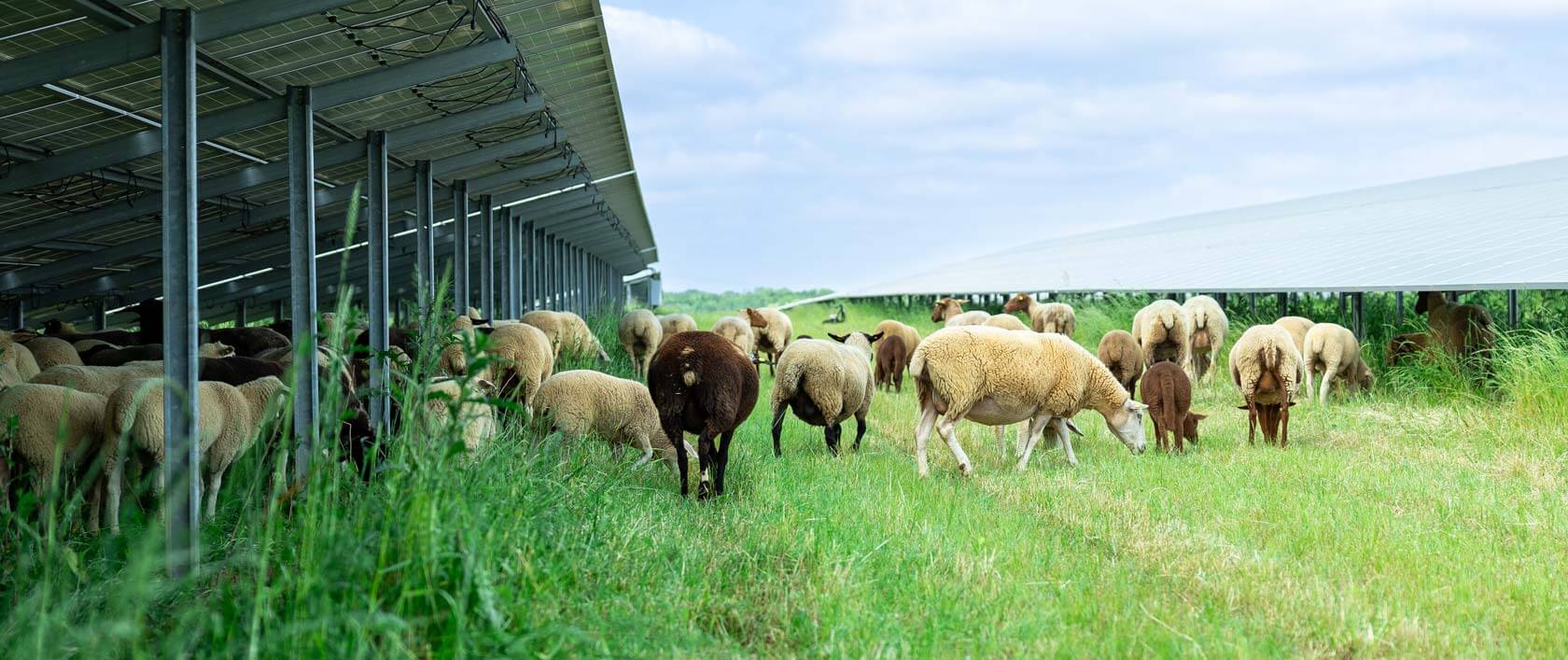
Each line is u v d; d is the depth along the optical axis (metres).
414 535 4.95
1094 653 5.54
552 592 5.48
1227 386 18.83
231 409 8.35
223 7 7.25
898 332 22.22
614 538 6.70
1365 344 19.89
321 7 7.45
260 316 38.56
